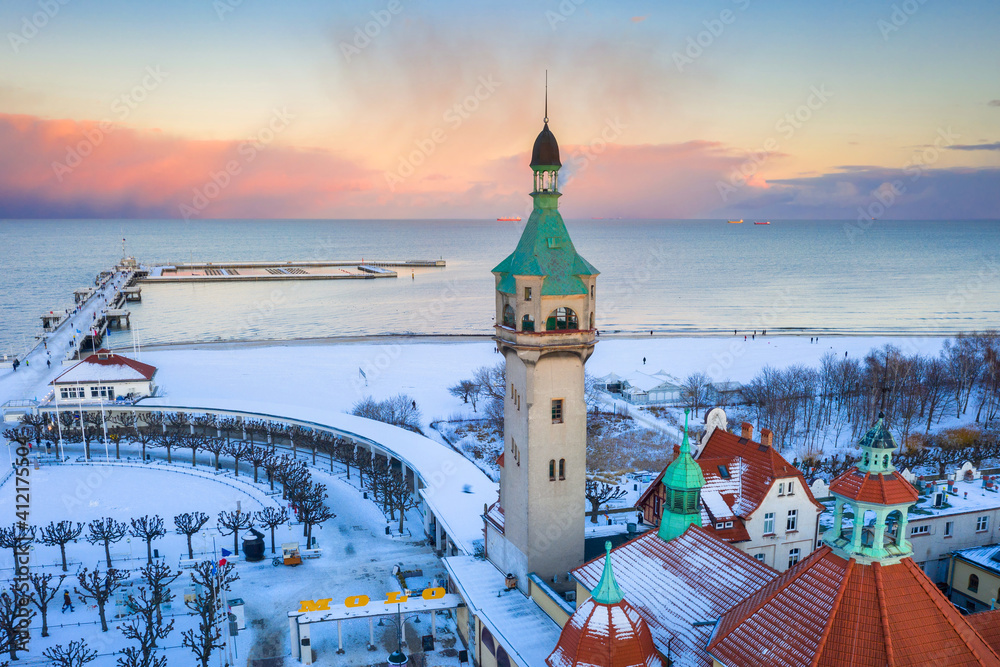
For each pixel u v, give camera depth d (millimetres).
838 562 40625
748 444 83812
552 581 73188
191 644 73062
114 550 96875
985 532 85812
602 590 47469
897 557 39281
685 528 59969
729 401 170375
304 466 128250
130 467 131000
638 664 46000
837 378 175125
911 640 37125
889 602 37969
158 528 94062
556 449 71438
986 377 170250
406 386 192625
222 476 125812
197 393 183625
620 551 62531
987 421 155000
